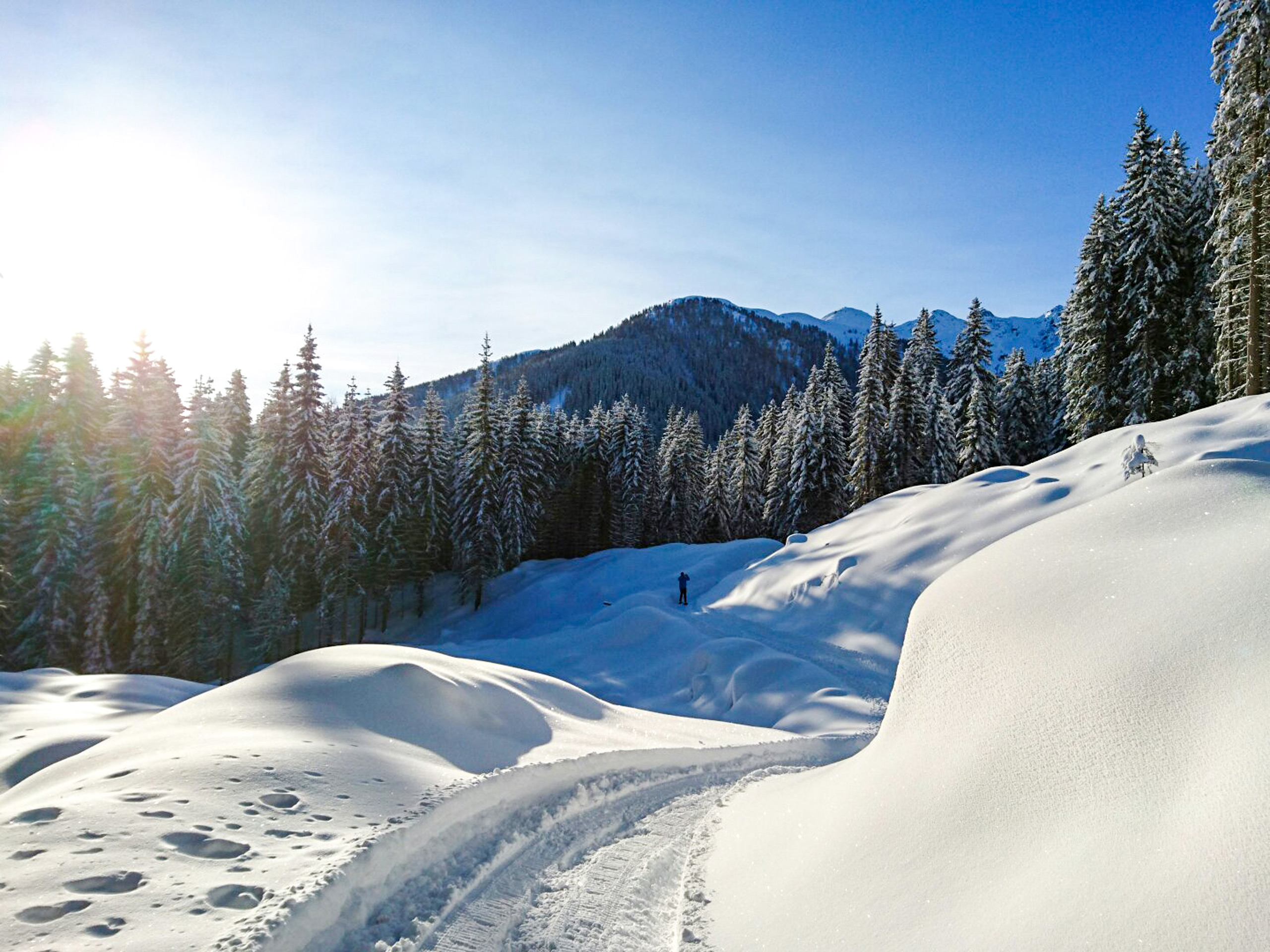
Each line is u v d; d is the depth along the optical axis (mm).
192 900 3637
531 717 9531
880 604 21469
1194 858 2314
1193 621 3061
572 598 42125
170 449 32938
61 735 10930
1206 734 2625
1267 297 21031
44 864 3848
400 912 4258
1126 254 29281
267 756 5738
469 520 44750
